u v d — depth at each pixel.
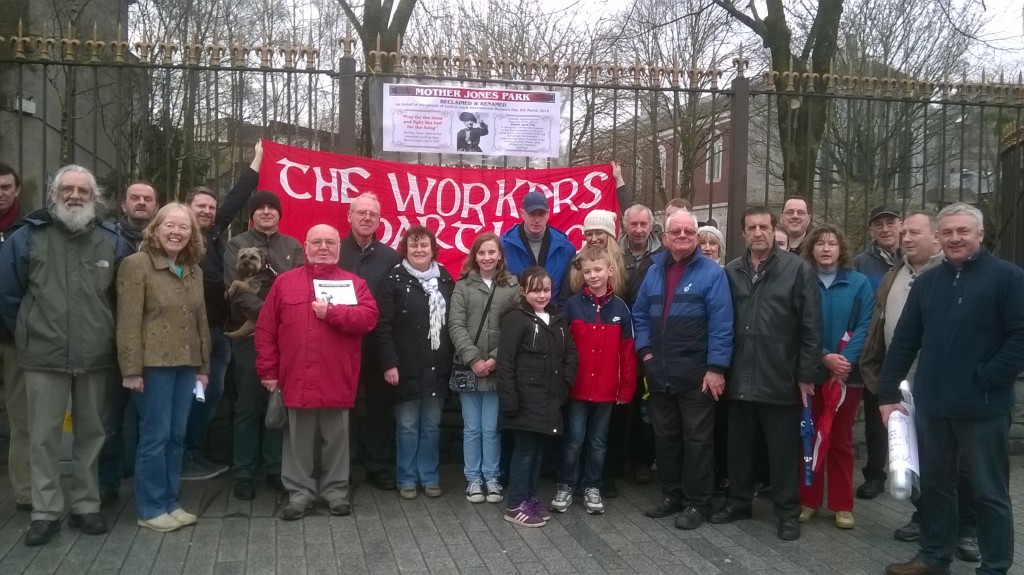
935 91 6.33
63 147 6.64
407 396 4.85
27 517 4.45
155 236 4.24
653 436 5.40
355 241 5.07
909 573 3.87
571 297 4.98
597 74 6.01
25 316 4.05
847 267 4.78
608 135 8.44
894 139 7.51
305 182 5.80
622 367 4.86
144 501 4.33
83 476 4.21
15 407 4.52
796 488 4.50
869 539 4.46
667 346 4.66
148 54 5.57
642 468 5.48
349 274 4.68
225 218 5.32
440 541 4.25
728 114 8.35
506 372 4.57
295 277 4.61
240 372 4.85
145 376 4.23
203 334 4.48
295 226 5.79
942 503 3.84
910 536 4.41
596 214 5.22
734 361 4.59
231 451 5.70
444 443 5.91
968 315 3.66
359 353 4.71
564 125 6.05
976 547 4.18
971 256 3.71
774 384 4.44
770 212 4.57
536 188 6.11
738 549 4.25
